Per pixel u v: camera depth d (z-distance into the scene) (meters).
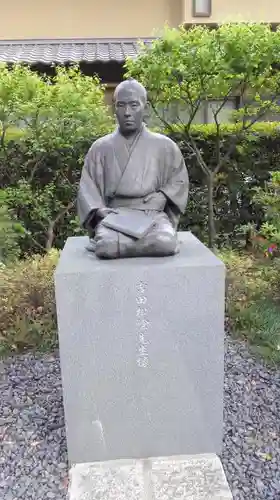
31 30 7.94
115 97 2.48
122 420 2.47
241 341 3.74
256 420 2.82
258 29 4.55
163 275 2.29
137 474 2.41
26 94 5.06
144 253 2.44
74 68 5.69
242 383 3.17
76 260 2.45
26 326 3.80
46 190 5.73
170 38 4.53
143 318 2.33
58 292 2.27
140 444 2.52
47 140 5.48
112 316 2.32
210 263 2.33
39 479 2.42
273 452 2.57
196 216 5.99
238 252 5.46
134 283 2.28
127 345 2.36
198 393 2.47
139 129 2.58
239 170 5.95
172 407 2.48
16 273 4.38
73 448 2.49
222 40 4.48
